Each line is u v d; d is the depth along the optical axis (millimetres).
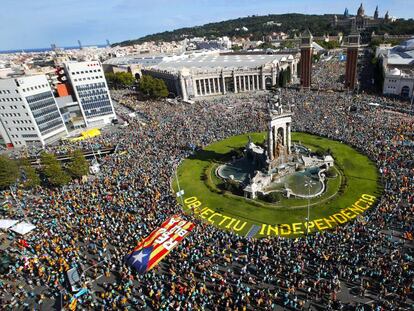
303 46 176000
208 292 51562
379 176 83875
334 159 96062
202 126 131250
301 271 54250
